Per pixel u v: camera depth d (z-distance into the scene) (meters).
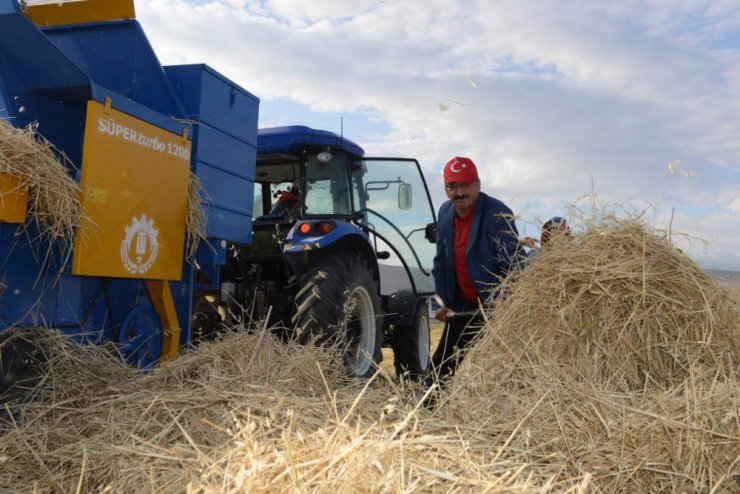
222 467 2.03
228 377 3.16
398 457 1.92
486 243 3.71
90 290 3.32
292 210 5.52
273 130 5.41
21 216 2.78
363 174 5.99
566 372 2.70
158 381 3.15
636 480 2.16
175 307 3.93
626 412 2.40
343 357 4.43
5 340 2.78
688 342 2.71
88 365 3.06
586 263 2.90
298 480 1.71
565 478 2.18
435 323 10.12
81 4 4.02
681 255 2.89
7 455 2.42
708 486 2.11
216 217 4.23
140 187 3.44
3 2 3.19
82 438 2.56
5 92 3.32
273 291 5.08
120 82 4.07
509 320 2.99
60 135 3.66
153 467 2.19
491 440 2.41
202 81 4.07
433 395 3.08
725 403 2.34
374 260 5.04
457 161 3.70
